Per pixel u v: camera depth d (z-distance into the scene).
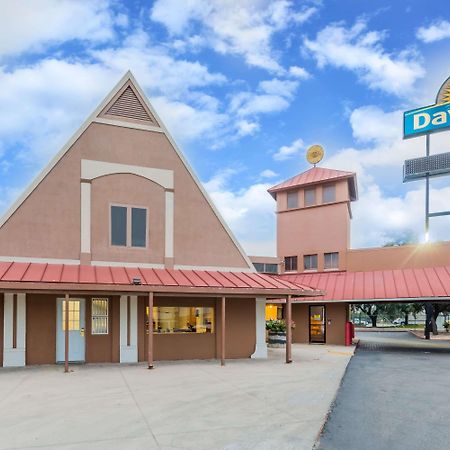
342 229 28.77
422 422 7.99
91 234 15.44
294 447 6.41
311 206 30.55
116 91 16.61
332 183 30.00
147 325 15.90
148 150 16.72
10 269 13.60
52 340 14.77
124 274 14.78
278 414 8.23
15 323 14.30
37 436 6.85
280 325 23.62
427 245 24.44
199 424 7.53
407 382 12.30
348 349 22.16
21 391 10.23
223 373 13.08
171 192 16.83
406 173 28.61
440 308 41.75
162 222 16.55
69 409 8.52
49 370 13.39
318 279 27.45
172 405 8.88
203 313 16.75
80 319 15.22
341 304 25.33
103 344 15.23
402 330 50.19
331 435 7.15
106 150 16.09
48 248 14.83
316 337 26.66
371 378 12.98
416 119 28.77
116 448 6.34
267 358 17.08
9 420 7.75
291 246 31.06
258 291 15.32
